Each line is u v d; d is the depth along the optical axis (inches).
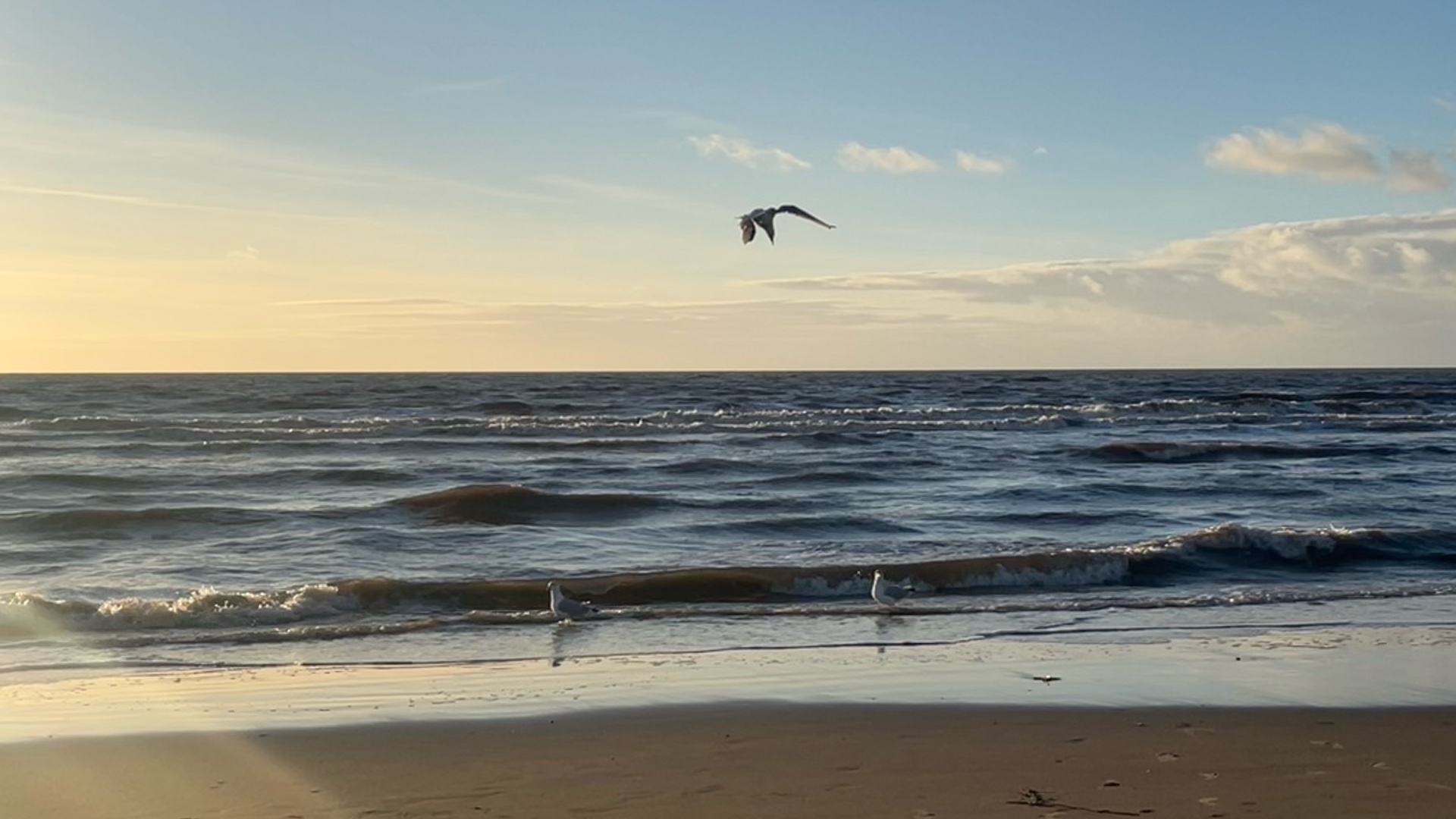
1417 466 1517.0
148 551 887.1
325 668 545.3
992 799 339.0
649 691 490.0
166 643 604.7
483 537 956.0
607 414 2645.2
